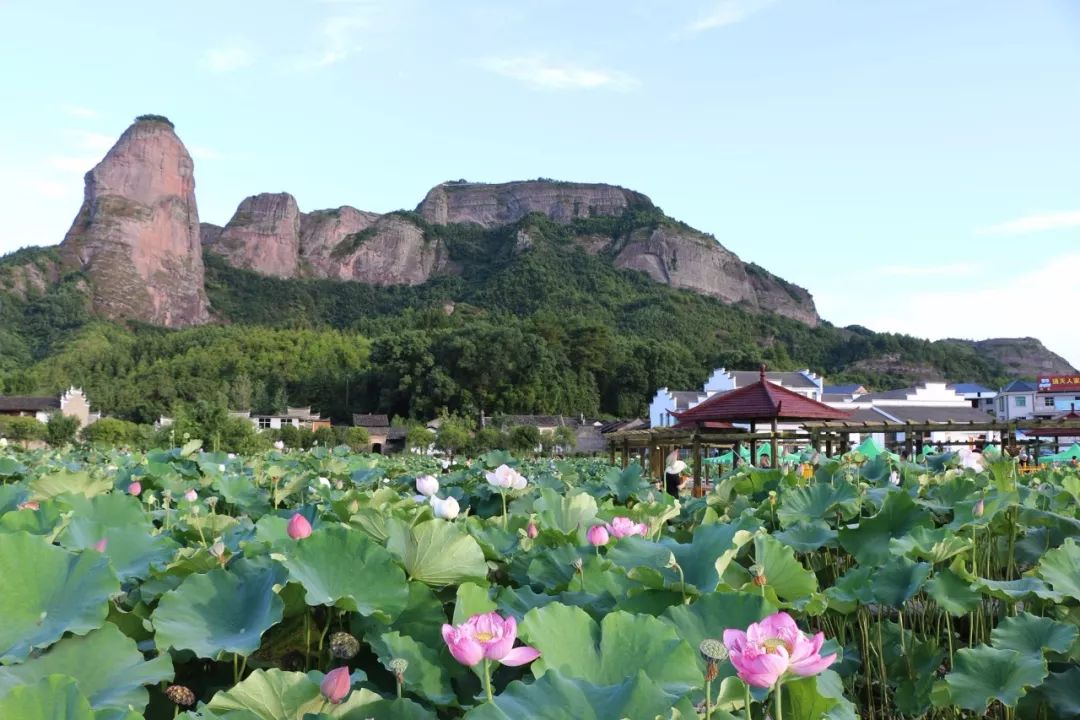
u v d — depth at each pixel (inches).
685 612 98.2
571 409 3843.5
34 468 379.6
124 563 128.9
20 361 5032.0
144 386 3777.1
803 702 82.8
